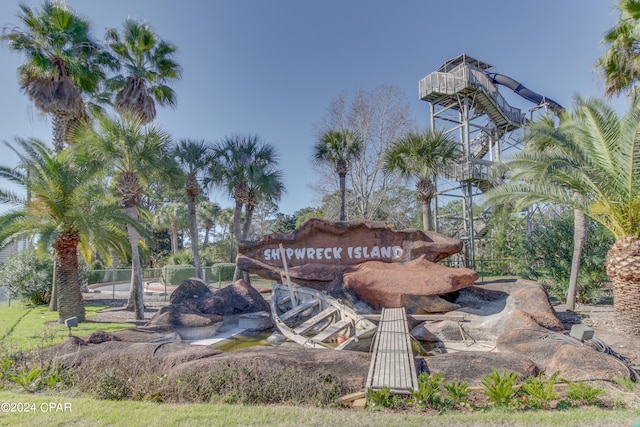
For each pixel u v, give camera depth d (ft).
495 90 92.73
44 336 30.53
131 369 20.79
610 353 24.73
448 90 86.28
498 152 95.20
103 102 75.20
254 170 72.38
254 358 20.17
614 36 44.65
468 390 18.28
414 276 40.14
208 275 96.22
